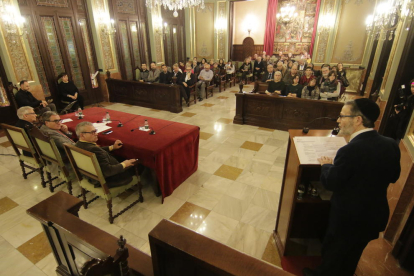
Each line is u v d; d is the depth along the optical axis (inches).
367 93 278.5
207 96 306.0
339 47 343.6
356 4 319.3
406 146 86.4
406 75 117.0
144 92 268.1
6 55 189.6
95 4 264.5
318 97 193.3
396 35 178.5
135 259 55.3
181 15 407.5
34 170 132.0
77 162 100.1
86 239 52.3
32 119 127.2
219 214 108.7
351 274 66.5
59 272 68.4
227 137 189.6
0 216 107.7
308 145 67.8
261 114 209.3
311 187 74.6
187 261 43.4
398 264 82.1
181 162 126.6
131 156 114.7
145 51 349.7
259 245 91.9
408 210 80.3
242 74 399.5
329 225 64.1
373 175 53.5
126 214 108.8
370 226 57.1
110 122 142.9
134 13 320.2
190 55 439.8
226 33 414.3
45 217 57.3
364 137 54.7
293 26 428.8
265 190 125.0
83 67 270.4
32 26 220.8
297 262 80.8
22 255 88.7
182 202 116.6
